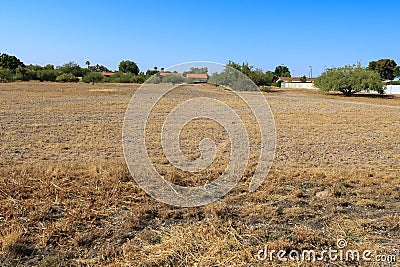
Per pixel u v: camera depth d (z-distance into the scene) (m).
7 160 5.80
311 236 3.20
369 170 5.53
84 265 2.81
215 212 3.72
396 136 9.03
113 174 4.89
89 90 24.92
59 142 7.45
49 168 5.08
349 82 28.42
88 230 3.37
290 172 5.27
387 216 3.72
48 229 3.29
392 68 57.91
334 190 4.43
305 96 25.77
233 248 3.07
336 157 6.66
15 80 39.81
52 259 2.82
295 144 7.75
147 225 3.53
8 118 10.69
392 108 17.06
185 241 3.15
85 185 4.51
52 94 20.88
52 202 3.97
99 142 7.52
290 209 3.86
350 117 12.85
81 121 10.50
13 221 3.44
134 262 2.81
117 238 3.24
